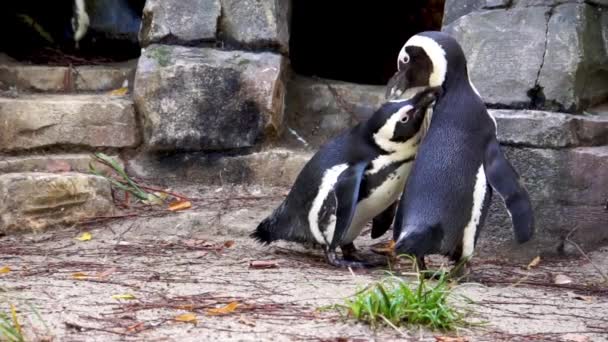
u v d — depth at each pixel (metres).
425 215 11.37
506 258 14.30
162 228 15.30
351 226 13.16
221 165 17.14
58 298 10.55
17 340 8.66
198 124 17.00
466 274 12.16
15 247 14.16
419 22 21.86
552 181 14.12
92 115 17.16
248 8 17.34
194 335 9.00
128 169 17.22
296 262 13.31
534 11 14.63
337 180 12.58
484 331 9.55
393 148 12.55
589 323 10.19
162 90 16.97
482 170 11.70
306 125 18.03
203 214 15.59
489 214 14.42
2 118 16.84
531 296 11.60
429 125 12.24
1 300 10.42
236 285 11.48
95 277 11.88
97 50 20.33
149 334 9.02
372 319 9.45
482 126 11.97
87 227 15.37
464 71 12.33
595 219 14.05
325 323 9.52
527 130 14.17
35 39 20.19
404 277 12.28
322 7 21.56
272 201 16.31
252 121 17.00
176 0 17.41
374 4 21.69
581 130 14.31
